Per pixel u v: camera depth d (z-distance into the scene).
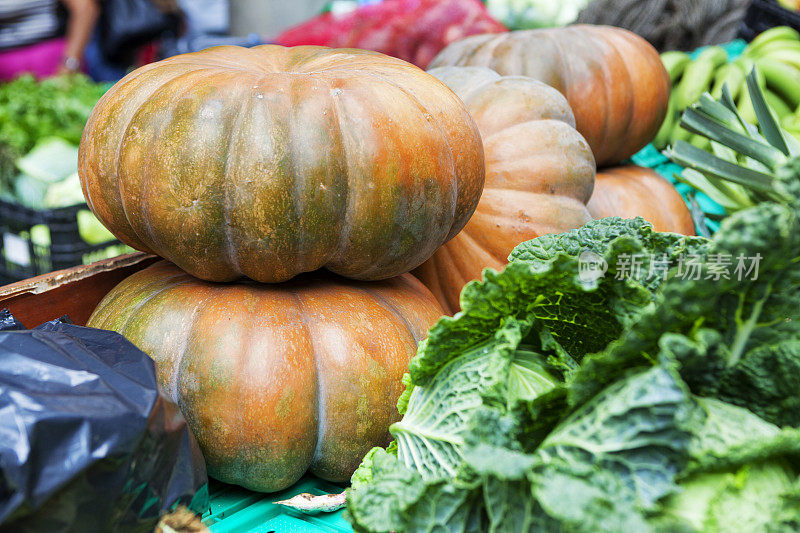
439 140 1.33
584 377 0.94
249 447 1.27
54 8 5.19
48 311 1.60
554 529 0.87
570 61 2.07
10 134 3.72
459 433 1.06
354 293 1.43
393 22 3.81
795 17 2.94
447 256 1.77
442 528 0.97
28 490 0.90
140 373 1.11
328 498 1.31
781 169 0.92
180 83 1.29
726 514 0.84
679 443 0.86
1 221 2.86
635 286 1.03
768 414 0.99
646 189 2.21
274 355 1.27
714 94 2.57
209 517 1.28
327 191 1.24
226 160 1.22
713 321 0.95
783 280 0.92
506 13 4.49
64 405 0.97
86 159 1.36
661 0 3.24
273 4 6.84
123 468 0.98
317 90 1.28
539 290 1.08
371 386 1.33
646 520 0.84
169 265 1.53
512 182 1.72
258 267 1.30
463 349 1.14
